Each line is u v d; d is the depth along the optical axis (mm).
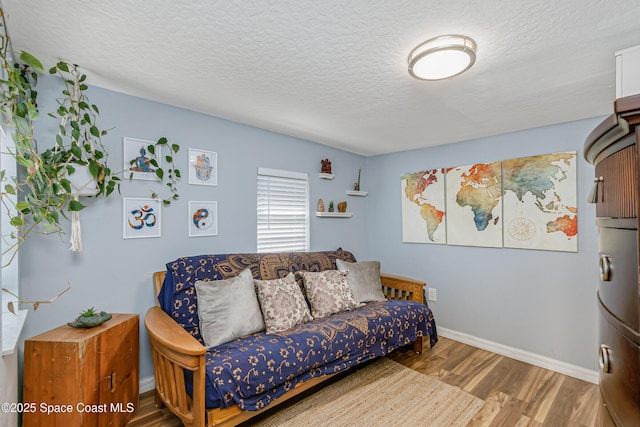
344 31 1366
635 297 672
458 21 1282
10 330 1327
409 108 2297
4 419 1200
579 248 2463
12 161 1587
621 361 738
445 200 3295
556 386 2309
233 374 1628
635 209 659
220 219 2588
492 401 2104
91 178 1799
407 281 3070
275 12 1243
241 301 2150
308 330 2133
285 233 3104
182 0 1178
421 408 2018
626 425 704
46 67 1731
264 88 1984
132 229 2115
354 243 3859
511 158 2838
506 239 2850
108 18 1296
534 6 1183
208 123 2510
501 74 1743
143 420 1858
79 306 1898
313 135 3066
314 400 2102
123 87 1988
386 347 2434
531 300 2701
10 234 1447
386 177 3873
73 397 1497
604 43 1424
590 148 919
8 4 1197
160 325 1841
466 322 3117
